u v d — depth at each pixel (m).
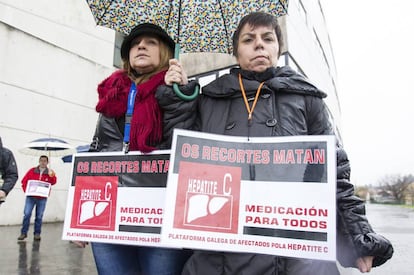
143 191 1.66
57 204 10.10
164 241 1.36
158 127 1.75
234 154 1.45
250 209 1.40
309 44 13.51
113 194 1.71
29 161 9.41
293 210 1.36
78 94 11.09
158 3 2.09
